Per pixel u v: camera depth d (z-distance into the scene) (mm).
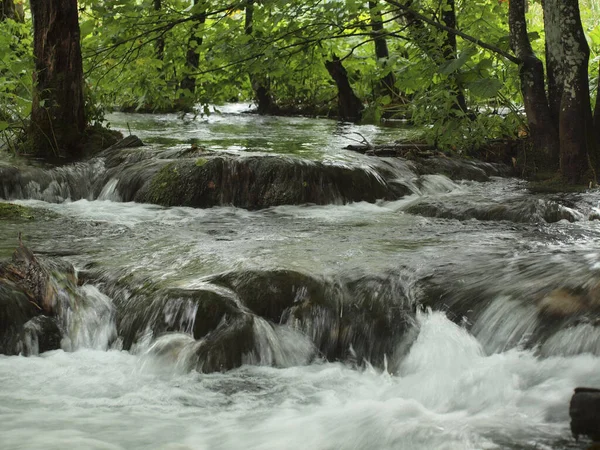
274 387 4211
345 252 5664
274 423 3732
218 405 3982
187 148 9078
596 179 8820
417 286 4867
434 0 10320
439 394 3955
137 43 11078
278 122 15773
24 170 8578
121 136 10625
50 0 9664
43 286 4926
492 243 5871
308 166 8266
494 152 10164
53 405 3953
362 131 13672
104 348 4836
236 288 4891
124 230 6816
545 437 3303
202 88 10930
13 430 3631
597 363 3832
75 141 9938
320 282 4961
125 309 4938
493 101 10398
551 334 4109
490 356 4203
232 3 10391
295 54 10695
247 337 4508
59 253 5918
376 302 4797
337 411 3840
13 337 4652
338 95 16906
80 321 4891
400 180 8859
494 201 7395
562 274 4633
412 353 4430
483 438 3332
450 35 10438
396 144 10430
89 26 10469
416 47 10031
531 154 9648
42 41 9789
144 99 11430
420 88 10266
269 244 6047
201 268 5359
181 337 4551
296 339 4688
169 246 6090
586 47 8695
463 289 4703
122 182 8539
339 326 4746
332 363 4629
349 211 7785
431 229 6633
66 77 9867
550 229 6449
